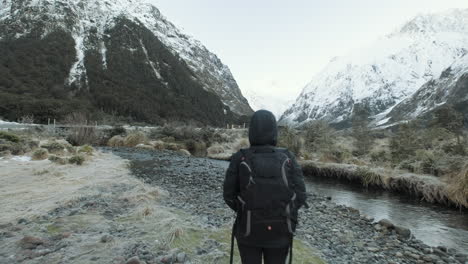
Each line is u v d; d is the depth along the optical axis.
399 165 12.84
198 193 8.26
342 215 7.39
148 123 54.88
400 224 7.09
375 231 6.28
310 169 15.39
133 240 4.26
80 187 7.53
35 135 20.48
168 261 3.69
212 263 3.76
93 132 23.06
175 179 10.41
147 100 65.81
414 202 9.40
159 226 4.90
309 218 6.87
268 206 2.25
